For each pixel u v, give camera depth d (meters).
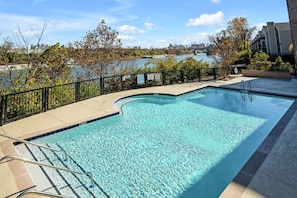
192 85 13.01
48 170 4.19
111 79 11.84
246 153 4.89
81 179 3.94
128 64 14.85
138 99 10.48
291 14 7.47
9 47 11.16
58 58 12.70
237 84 12.69
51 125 6.38
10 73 10.29
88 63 13.13
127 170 4.32
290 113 6.35
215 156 4.81
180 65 15.68
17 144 5.34
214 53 16.41
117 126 7.04
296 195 2.74
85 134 6.40
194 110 8.66
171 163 4.57
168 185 3.81
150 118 7.80
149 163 4.59
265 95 10.09
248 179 3.13
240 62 20.42
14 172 3.77
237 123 6.89
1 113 6.45
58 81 9.50
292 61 18.69
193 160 4.66
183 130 6.49
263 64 16.06
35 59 11.94
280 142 4.36
